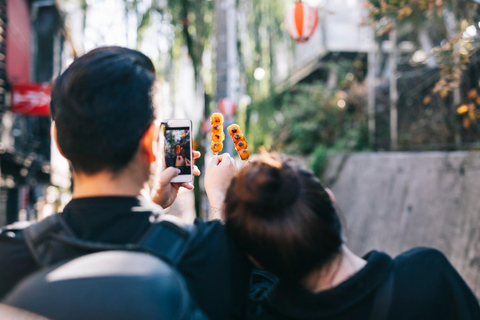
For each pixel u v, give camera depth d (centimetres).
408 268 110
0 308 79
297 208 105
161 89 109
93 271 82
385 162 692
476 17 445
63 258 94
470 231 437
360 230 729
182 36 852
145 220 100
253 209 107
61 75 102
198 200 813
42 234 97
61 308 78
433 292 108
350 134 972
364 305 106
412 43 740
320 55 1327
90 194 102
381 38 874
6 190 850
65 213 101
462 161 477
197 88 873
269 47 1003
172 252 98
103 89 98
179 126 135
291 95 1433
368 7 451
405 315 105
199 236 107
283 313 112
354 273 109
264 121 1144
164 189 125
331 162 940
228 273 110
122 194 102
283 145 1245
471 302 110
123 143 99
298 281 111
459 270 440
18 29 911
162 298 81
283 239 105
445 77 420
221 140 143
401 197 611
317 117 1142
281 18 955
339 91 1103
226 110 702
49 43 1117
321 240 105
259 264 114
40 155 1081
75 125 98
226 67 737
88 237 96
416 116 667
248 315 121
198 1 849
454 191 484
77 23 1480
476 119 496
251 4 932
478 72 473
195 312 87
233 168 139
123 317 78
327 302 106
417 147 655
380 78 940
